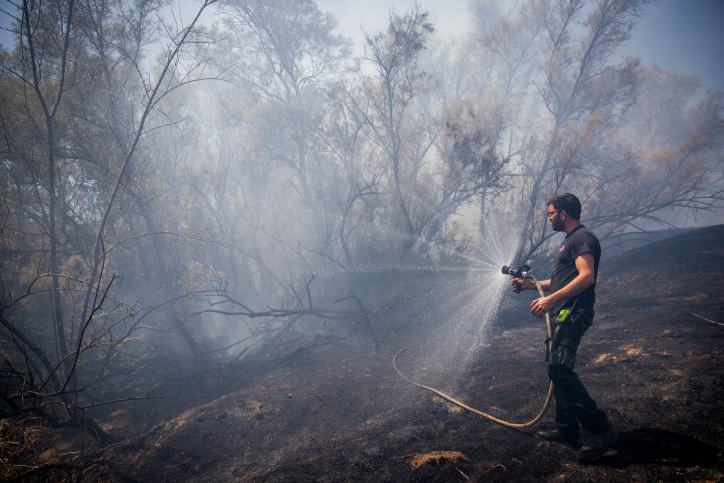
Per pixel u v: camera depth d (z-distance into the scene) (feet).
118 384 19.71
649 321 18.58
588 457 7.77
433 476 7.94
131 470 10.04
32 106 17.87
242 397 14.83
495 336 20.94
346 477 8.38
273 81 36.19
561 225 9.10
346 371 17.22
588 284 7.71
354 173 29.48
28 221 19.74
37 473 9.87
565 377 8.12
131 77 21.94
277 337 26.35
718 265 24.85
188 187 27.86
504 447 8.73
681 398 9.56
